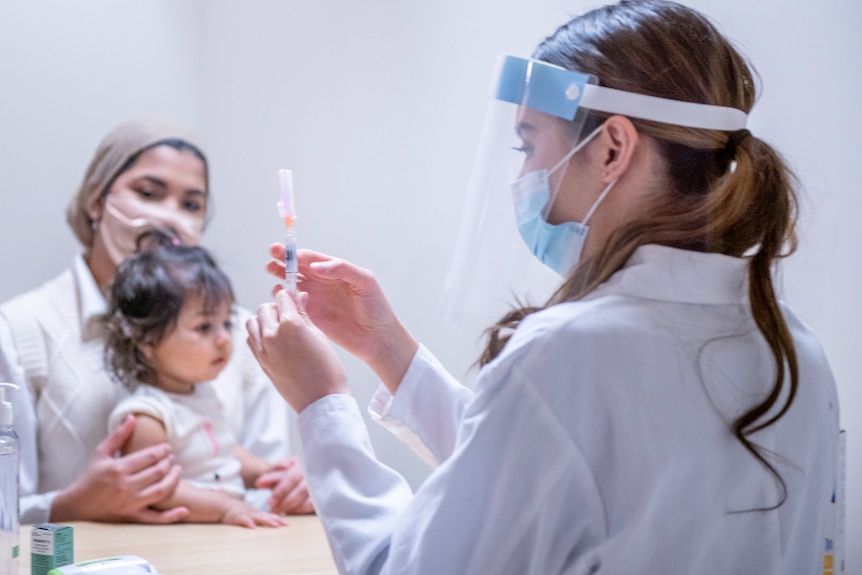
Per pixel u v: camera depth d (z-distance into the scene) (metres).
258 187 2.27
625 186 0.85
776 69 1.37
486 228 0.92
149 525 1.56
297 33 2.20
